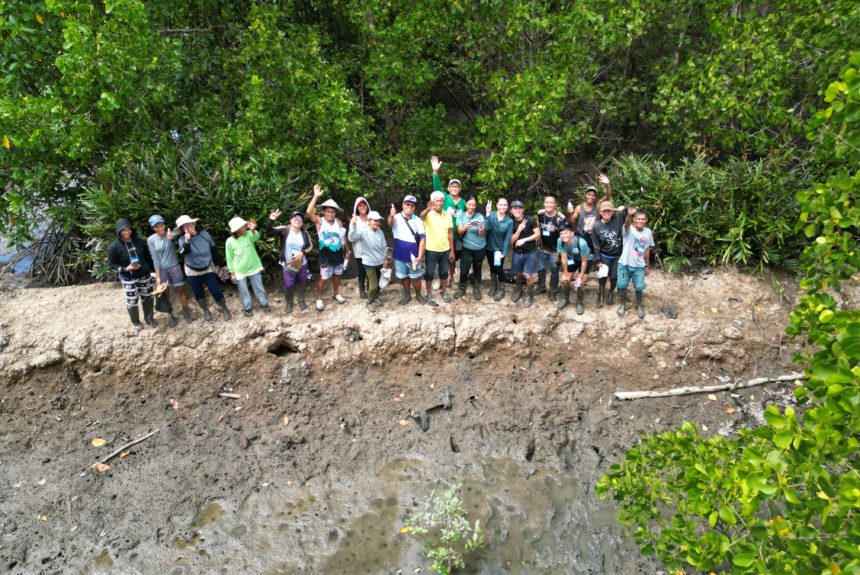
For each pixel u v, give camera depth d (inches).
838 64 332.2
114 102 341.4
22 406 319.6
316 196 336.2
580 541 268.4
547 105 383.6
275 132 406.6
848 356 125.3
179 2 410.3
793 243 375.6
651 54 478.0
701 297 369.7
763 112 380.8
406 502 287.9
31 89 384.8
